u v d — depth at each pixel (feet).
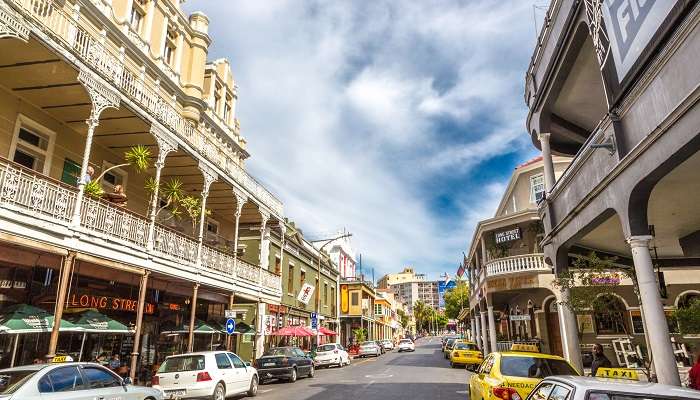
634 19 24.02
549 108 43.34
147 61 61.31
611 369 26.76
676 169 26.00
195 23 77.61
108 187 55.98
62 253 36.50
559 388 16.38
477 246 98.02
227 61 88.84
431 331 505.66
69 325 37.27
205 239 72.64
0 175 32.22
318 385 56.49
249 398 46.01
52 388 24.16
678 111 20.04
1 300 42.09
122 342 55.93
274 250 94.32
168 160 57.11
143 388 30.99
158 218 63.41
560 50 36.42
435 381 57.82
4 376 23.94
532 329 81.46
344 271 205.05
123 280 48.32
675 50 20.84
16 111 43.88
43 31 35.22
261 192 78.02
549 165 43.86
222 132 82.48
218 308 79.30
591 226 33.65
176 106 69.67
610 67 27.37
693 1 19.21
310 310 118.01
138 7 62.34
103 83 40.86
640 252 25.34
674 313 38.78
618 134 26.99
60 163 48.83
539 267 69.56
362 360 116.47
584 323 68.64
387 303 251.39
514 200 93.91
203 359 41.73
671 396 14.01
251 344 86.38
